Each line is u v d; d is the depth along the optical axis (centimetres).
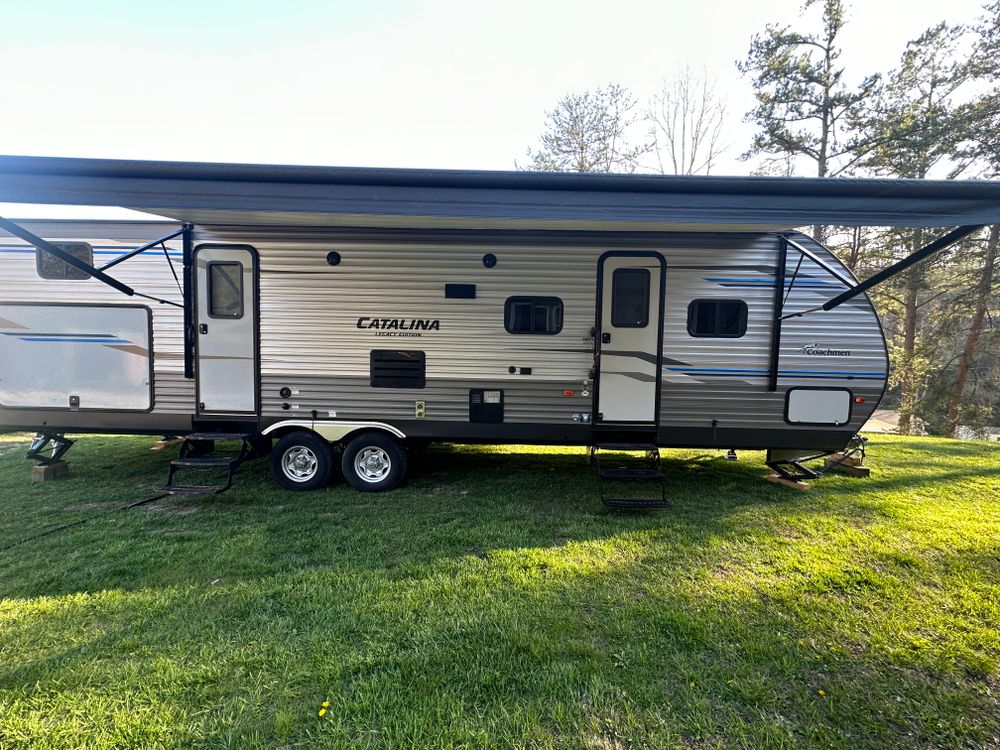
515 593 306
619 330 489
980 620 279
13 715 209
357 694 219
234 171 334
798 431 486
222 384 507
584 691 223
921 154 1327
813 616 282
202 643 257
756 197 340
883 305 1694
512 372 495
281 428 510
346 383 503
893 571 336
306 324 499
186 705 214
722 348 483
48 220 498
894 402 2527
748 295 479
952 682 231
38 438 568
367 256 493
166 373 508
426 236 490
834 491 512
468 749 192
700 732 201
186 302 498
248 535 396
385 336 498
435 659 242
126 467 608
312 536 395
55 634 265
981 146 1281
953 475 575
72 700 217
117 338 508
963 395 1605
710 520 429
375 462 518
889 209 346
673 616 279
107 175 341
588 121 1844
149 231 499
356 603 294
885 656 249
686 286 482
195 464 491
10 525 418
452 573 332
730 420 488
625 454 689
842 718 209
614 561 350
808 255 464
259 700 217
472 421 500
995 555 358
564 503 476
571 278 487
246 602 295
